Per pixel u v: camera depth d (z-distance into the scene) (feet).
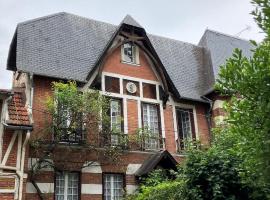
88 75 51.85
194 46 71.36
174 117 57.72
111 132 48.93
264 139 15.12
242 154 16.99
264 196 24.71
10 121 39.47
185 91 60.90
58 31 55.98
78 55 54.70
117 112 53.47
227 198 29.22
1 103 40.65
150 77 57.93
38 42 52.47
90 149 47.44
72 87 46.42
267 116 15.15
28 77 48.62
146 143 53.01
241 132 15.85
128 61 57.31
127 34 56.80
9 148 39.63
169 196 33.83
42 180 44.16
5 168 38.75
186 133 58.85
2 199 37.76
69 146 46.21
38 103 47.26
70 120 45.83
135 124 53.72
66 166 45.88
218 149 33.01
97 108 46.91
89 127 47.44
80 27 59.21
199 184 31.17
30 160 43.78
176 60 66.13
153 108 56.85
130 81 55.93
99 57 53.01
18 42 50.57
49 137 45.29
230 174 29.73
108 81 54.08
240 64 15.99
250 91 15.60
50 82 49.42
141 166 51.16
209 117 60.95
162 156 50.08
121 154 49.65
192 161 32.42
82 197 46.16
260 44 16.28
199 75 66.13
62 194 45.60
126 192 48.55
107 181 48.85
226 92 16.93
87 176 47.29
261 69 15.35
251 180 20.01
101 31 61.21
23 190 40.40
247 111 15.71
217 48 70.33
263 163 15.21
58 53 52.95
